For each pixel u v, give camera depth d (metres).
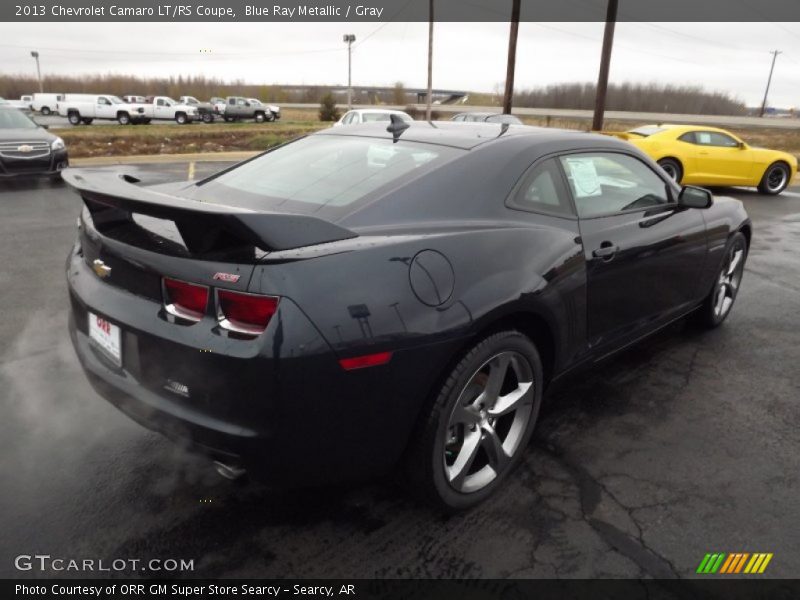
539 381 2.57
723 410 3.26
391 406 2.03
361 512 2.39
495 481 2.49
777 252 7.09
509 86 28.12
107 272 2.23
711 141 12.42
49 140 11.42
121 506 2.38
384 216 2.27
